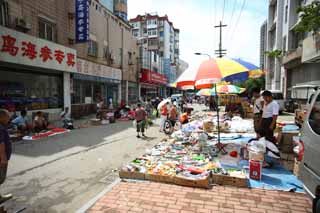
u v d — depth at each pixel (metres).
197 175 4.53
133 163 5.48
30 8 12.10
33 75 12.59
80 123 14.02
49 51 12.78
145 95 32.09
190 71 5.91
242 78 6.61
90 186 4.54
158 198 3.87
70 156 6.69
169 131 10.79
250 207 3.56
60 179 4.91
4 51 10.06
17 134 9.25
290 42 23.16
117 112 16.34
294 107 20.58
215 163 5.59
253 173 4.61
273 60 31.45
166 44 50.59
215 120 12.16
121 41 23.61
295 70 22.92
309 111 3.55
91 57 18.16
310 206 3.58
